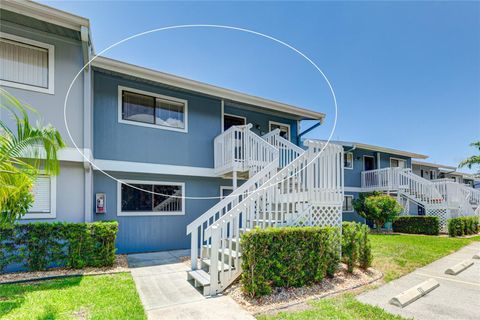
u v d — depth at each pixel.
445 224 13.62
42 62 6.29
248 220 5.26
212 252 4.51
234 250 5.25
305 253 4.77
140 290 4.62
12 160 4.57
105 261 5.95
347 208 15.92
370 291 4.59
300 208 5.75
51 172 4.73
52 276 5.15
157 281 5.12
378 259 6.77
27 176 4.48
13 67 6.02
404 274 5.62
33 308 3.67
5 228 5.13
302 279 4.68
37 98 6.14
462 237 11.80
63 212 6.32
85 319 3.38
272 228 4.72
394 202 13.27
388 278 5.31
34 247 5.45
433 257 7.21
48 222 5.98
